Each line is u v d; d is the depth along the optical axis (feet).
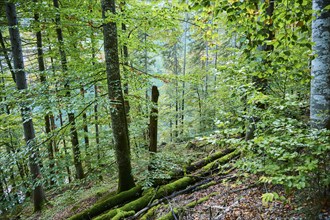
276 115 11.75
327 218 8.76
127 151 20.15
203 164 23.02
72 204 24.71
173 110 53.88
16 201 29.63
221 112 13.84
